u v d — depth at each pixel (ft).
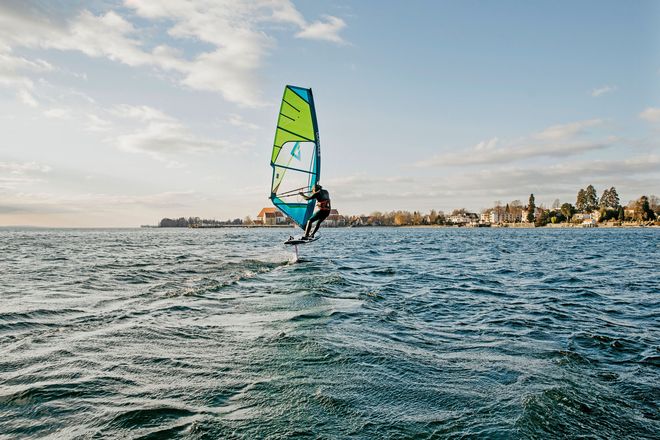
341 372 20.74
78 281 50.08
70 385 18.65
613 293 46.57
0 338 25.68
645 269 71.72
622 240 195.31
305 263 75.00
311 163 47.52
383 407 17.08
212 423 15.44
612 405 17.84
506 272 66.44
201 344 24.85
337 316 32.50
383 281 53.88
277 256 90.02
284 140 47.44
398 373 20.85
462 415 16.52
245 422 15.60
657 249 127.54
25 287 45.32
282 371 20.72
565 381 20.26
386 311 35.09
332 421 15.83
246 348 24.17
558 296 44.27
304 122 46.37
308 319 31.40
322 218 47.85
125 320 30.37
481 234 313.73
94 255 91.25
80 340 25.32
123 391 18.17
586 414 16.96
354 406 17.10
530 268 72.59
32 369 20.54
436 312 35.58
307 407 16.90
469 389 19.08
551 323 32.12
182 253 98.48
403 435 14.93
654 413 17.22
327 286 46.93
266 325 29.43
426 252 112.47
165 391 18.22
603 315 35.27
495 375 20.93
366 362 22.22
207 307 35.27
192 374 20.18
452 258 92.79
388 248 129.80
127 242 160.15
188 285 46.88
